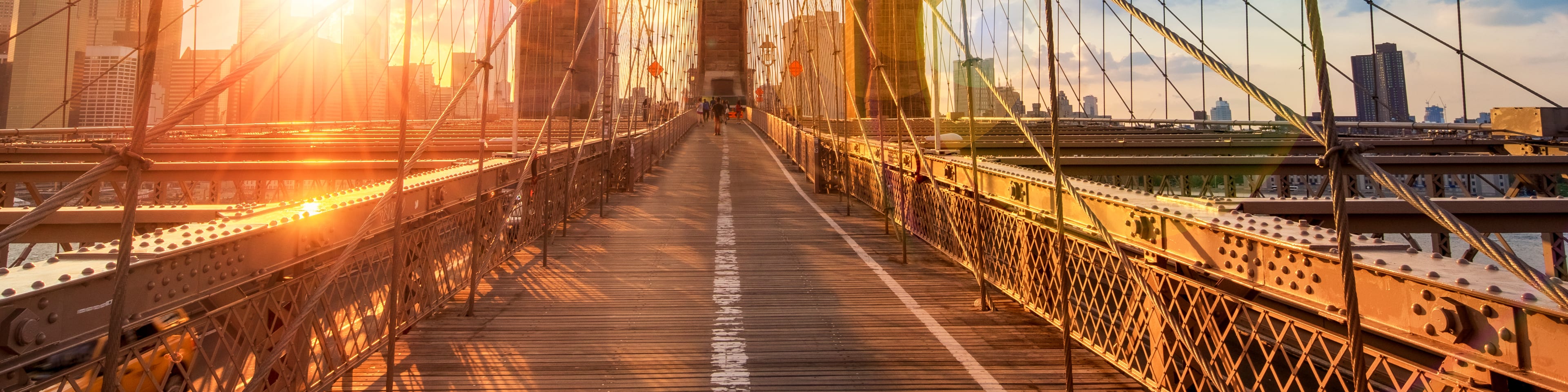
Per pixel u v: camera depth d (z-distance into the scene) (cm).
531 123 2277
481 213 496
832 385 308
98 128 1068
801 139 1577
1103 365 324
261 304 234
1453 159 903
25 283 147
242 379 221
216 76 1014
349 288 305
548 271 544
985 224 480
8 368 137
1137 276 245
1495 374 137
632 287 491
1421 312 152
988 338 370
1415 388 171
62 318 151
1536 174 880
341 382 302
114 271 166
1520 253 981
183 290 191
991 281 470
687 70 3080
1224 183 1137
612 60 950
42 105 1128
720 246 660
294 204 281
